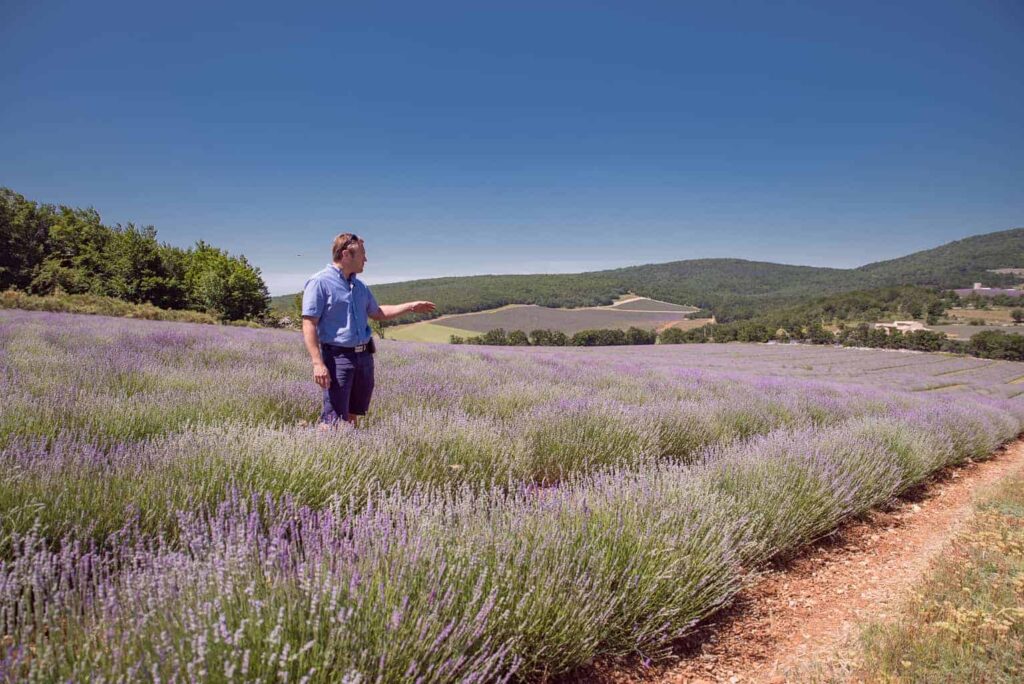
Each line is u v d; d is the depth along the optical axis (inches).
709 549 115.7
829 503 167.9
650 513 118.9
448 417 199.3
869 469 207.6
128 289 2145.7
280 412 216.5
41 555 74.1
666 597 104.1
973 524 185.6
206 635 60.7
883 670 91.6
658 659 98.4
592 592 93.6
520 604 84.4
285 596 71.1
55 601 64.6
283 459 129.9
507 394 285.7
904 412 400.2
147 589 69.9
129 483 110.5
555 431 209.6
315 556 77.9
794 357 2962.6
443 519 108.7
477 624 79.6
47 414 155.9
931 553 161.0
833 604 125.5
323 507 118.4
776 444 207.6
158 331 541.0
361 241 171.6
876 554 161.0
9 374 215.5
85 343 372.8
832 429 269.4
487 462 173.8
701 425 257.6
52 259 2130.9
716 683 91.9
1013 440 500.4
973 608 112.2
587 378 431.5
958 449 336.5
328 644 65.2
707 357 2576.3
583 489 135.0
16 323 500.1
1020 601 114.3
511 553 96.2
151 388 235.5
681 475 149.6
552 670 88.8
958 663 91.7
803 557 154.2
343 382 170.4
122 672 58.3
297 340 617.6
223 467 121.8
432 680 69.5
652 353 2758.4
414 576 81.5
